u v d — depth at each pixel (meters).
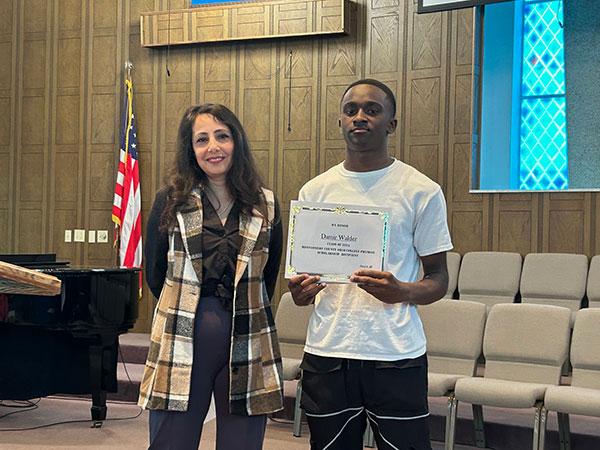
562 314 4.57
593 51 6.84
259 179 2.55
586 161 6.84
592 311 4.52
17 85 8.52
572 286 6.03
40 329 5.07
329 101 7.42
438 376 4.44
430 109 7.04
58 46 8.40
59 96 8.39
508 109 7.05
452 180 6.94
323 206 2.41
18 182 8.51
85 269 4.90
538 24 7.03
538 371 4.54
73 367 5.23
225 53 7.80
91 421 5.38
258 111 7.67
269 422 5.32
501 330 4.67
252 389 2.39
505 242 6.72
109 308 4.92
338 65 7.39
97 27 8.27
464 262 6.47
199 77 7.89
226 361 2.39
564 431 4.43
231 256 2.41
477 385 4.24
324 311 2.48
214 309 2.39
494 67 7.05
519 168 7.05
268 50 7.64
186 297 2.37
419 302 2.41
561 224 6.52
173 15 7.82
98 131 8.25
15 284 1.01
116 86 8.20
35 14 8.48
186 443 2.37
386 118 2.52
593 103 6.82
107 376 5.18
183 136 2.49
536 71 7.02
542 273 6.15
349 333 2.43
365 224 2.40
